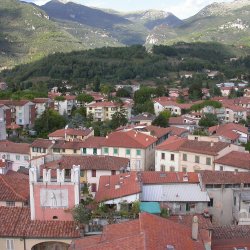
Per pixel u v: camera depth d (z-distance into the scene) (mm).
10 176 59281
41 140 106875
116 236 37406
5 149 105750
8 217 46188
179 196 54938
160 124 144750
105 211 47562
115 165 72000
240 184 62062
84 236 43562
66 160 73125
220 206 61562
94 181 71250
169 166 91688
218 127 125812
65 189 45844
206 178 61688
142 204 49688
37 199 45812
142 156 96688
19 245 43781
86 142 102375
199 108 178375
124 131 106625
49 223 45344
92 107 186250
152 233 35469
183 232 38531
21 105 172250
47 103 192625
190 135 111000
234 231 47906
